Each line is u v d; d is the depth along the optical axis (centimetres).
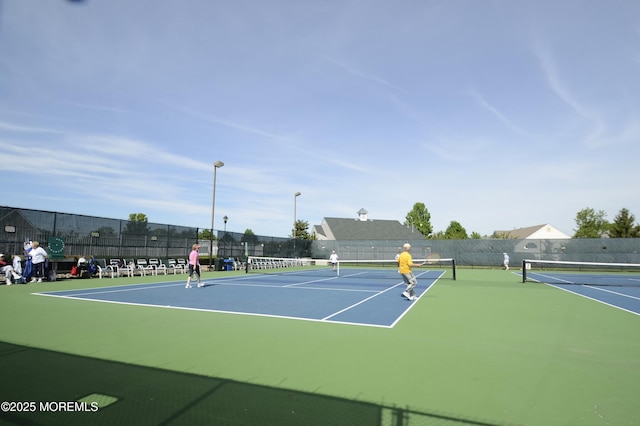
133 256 2345
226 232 2967
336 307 1072
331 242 4178
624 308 1096
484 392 445
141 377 489
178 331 751
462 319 898
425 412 392
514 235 7988
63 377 488
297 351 612
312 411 393
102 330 757
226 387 457
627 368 535
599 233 5841
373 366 538
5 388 451
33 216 1845
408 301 1216
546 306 1123
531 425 365
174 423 364
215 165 2781
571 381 482
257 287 1636
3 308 1024
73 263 1988
